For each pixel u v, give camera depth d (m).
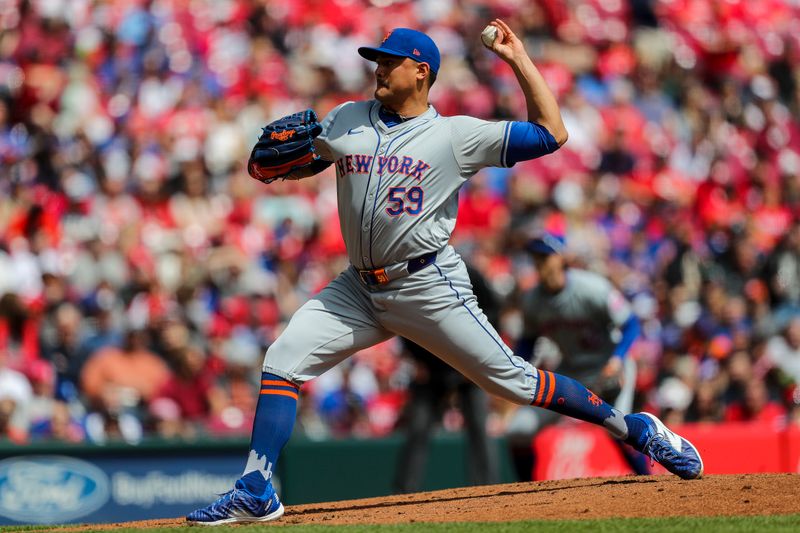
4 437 27.61
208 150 43.12
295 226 41.47
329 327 15.39
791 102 61.19
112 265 35.91
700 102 56.59
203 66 47.81
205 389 31.08
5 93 44.22
